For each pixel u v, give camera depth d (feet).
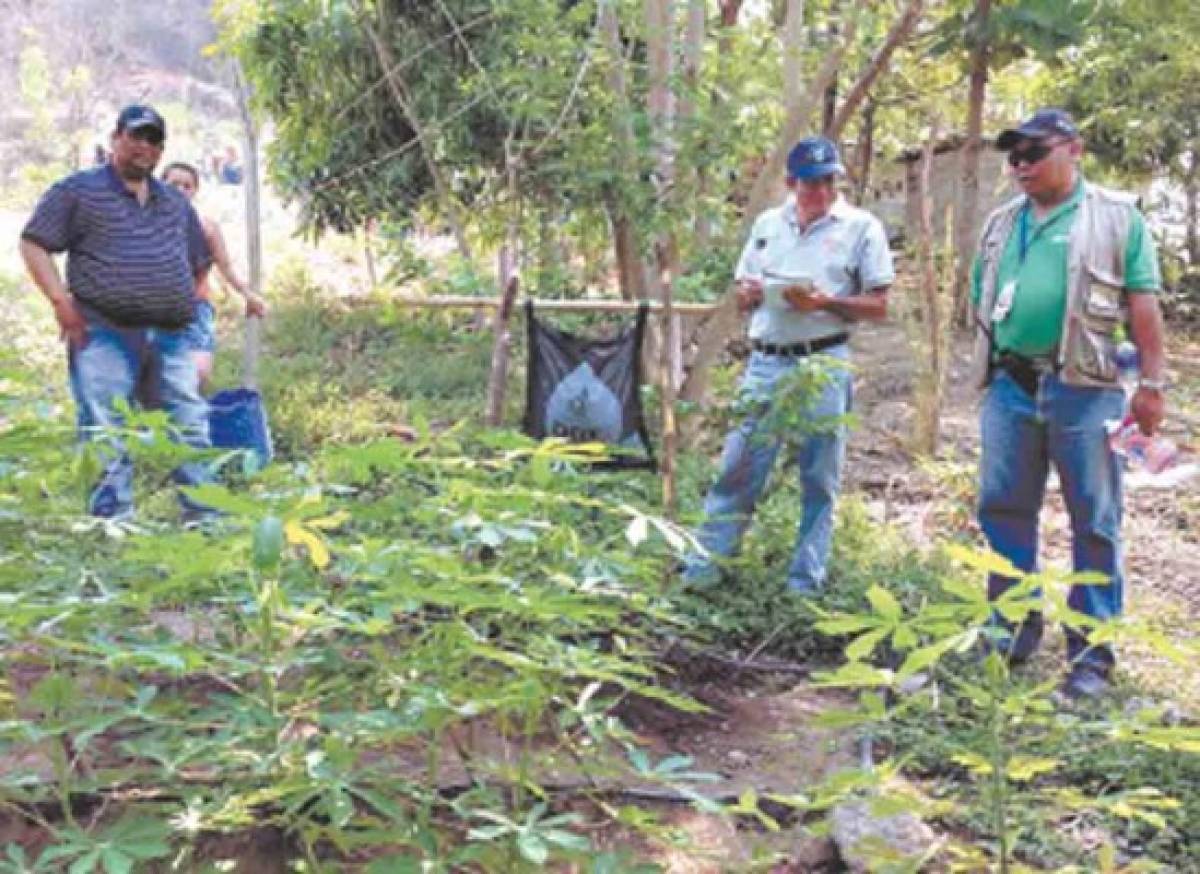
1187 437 26.35
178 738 7.88
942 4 38.63
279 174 30.55
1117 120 41.52
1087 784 11.24
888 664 13.97
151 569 7.99
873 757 11.67
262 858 8.77
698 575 15.16
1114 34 41.32
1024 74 45.65
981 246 14.35
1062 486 13.66
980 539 19.06
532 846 7.02
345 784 7.13
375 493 9.43
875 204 49.93
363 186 29.55
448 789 9.38
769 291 15.78
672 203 20.58
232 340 35.06
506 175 22.80
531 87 21.63
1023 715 7.07
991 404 14.15
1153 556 19.02
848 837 10.02
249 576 7.27
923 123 46.37
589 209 23.02
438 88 26.30
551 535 8.37
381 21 26.50
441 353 31.01
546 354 16.71
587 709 8.49
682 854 9.81
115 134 15.65
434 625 8.17
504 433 8.68
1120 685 13.52
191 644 7.41
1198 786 11.25
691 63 21.54
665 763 8.45
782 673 13.96
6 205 57.52
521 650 8.70
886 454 24.59
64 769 7.91
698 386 20.02
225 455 8.14
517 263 23.24
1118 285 13.21
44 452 8.48
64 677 7.67
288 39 27.84
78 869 6.57
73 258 15.75
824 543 15.92
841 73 29.40
